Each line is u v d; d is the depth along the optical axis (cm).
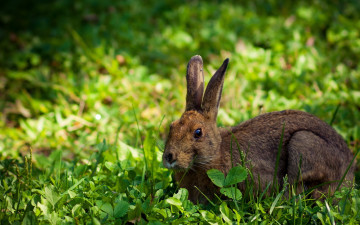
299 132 743
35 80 1267
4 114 1166
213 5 1672
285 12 1616
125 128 1034
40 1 1803
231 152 711
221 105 1105
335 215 634
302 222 648
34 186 739
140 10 1648
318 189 733
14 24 1648
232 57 1288
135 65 1294
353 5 1688
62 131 1043
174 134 713
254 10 1648
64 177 760
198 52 1364
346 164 759
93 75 1262
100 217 630
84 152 957
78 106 1133
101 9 1695
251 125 780
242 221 655
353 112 1051
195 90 766
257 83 1174
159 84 1192
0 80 1306
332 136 759
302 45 1345
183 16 1549
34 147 999
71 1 1761
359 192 701
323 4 1659
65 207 667
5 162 793
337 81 1173
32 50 1445
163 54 1364
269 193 738
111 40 1430
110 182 748
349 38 1412
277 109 1045
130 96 1134
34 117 1159
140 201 655
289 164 732
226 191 671
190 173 746
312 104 1057
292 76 1188
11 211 650
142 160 814
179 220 620
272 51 1327
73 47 1436
